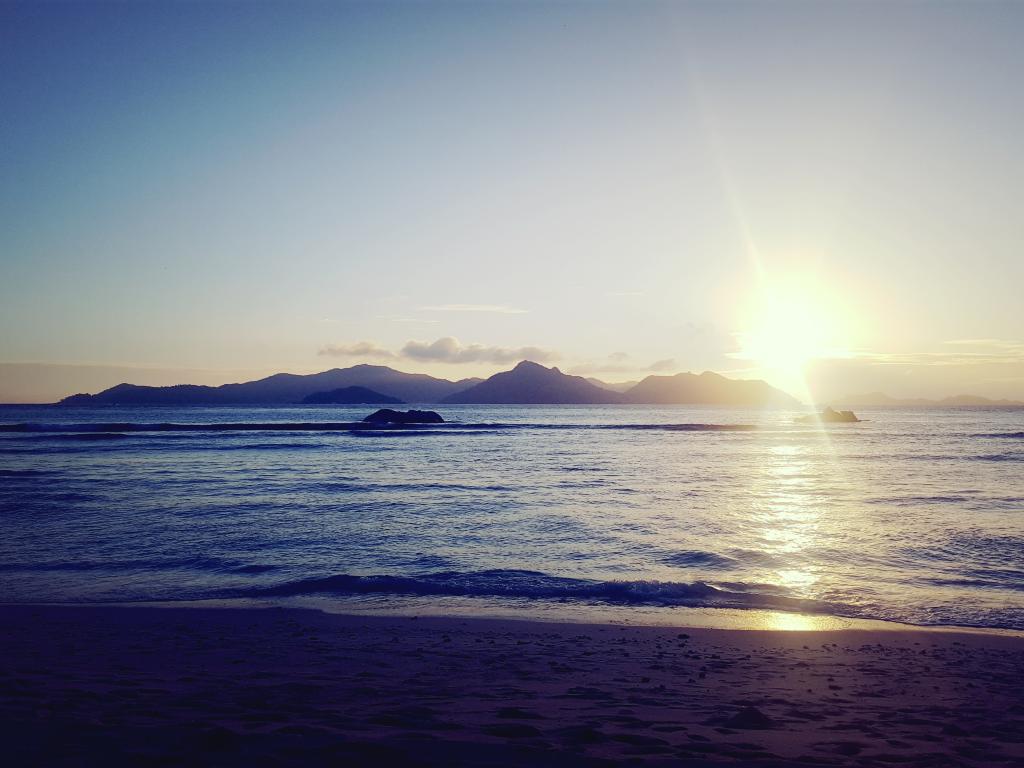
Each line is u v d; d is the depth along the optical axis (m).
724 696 7.83
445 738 5.21
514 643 11.20
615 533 22.58
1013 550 20.08
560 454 58.44
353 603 14.59
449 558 18.91
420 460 51.78
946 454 61.00
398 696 7.25
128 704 6.29
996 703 7.88
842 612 14.12
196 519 25.05
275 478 39.12
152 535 21.98
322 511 27.02
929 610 14.22
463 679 8.44
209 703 6.46
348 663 9.34
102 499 30.28
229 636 11.38
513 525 24.00
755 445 72.56
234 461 50.25
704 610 14.22
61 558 18.83
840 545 20.75
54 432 85.06
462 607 14.30
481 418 167.12
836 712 7.13
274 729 5.35
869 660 10.33
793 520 25.33
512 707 6.78
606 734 5.66
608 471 44.03
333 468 45.34
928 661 10.34
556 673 8.95
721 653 10.68
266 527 23.47
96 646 10.30
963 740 6.05
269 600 14.82
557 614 13.78
